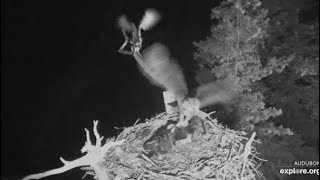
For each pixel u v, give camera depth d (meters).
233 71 13.85
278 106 17.42
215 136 10.26
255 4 13.71
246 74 13.98
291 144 17.34
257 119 14.01
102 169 9.42
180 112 10.22
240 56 13.84
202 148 9.94
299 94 18.03
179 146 9.98
